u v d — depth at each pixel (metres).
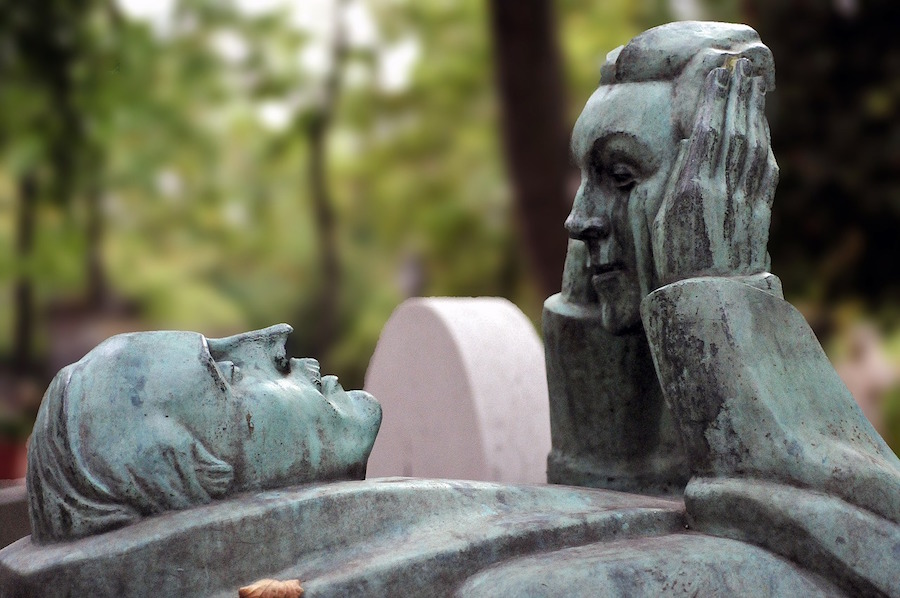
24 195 5.92
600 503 1.85
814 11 4.51
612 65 2.00
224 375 1.71
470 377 2.79
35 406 6.54
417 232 8.71
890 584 1.67
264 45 7.53
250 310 9.57
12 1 4.77
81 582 1.57
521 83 4.69
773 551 1.71
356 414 1.82
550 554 1.66
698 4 5.70
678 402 1.81
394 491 1.70
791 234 4.75
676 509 1.83
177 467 1.63
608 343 2.06
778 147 4.67
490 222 8.28
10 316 7.54
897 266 4.70
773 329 1.80
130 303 8.39
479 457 2.74
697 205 1.81
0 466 3.71
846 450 1.73
